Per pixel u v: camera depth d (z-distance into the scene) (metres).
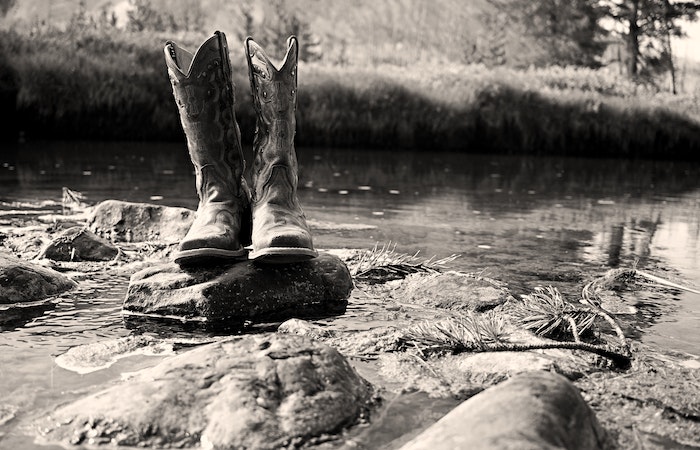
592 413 1.45
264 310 2.54
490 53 28.67
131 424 1.47
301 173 8.52
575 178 9.33
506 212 5.71
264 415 1.49
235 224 2.76
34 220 4.34
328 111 13.35
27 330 2.27
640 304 2.79
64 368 1.88
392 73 15.10
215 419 1.48
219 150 2.79
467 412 1.38
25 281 2.65
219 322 2.43
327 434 1.49
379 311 2.59
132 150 10.61
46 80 12.37
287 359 1.68
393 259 3.38
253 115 12.11
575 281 3.19
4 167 7.67
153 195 5.84
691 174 10.91
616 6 26.36
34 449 1.40
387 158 11.41
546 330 2.31
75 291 2.79
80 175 7.17
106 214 3.99
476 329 2.17
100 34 14.43
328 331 2.27
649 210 6.20
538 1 28.27
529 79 16.03
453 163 11.01
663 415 1.65
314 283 2.67
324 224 4.69
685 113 15.12
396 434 1.51
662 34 25.73
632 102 15.02
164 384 1.59
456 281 2.83
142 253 3.51
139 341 2.13
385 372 1.92
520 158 12.80
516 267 3.47
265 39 25.00
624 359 2.04
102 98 12.55
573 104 14.43
